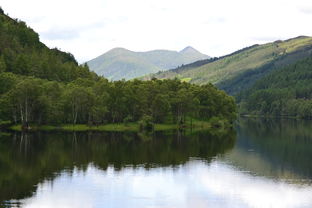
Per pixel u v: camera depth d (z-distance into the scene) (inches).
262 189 2982.3
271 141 5738.2
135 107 7706.7
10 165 3563.0
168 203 2598.4
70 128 6791.3
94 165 3678.6
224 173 3481.8
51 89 6875.0
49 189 2819.9
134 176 3280.0
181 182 3127.5
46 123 6943.9
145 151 4559.5
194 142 5462.6
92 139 5497.1
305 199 2755.9
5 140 5083.7
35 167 3516.2
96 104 6948.8
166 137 6033.5
